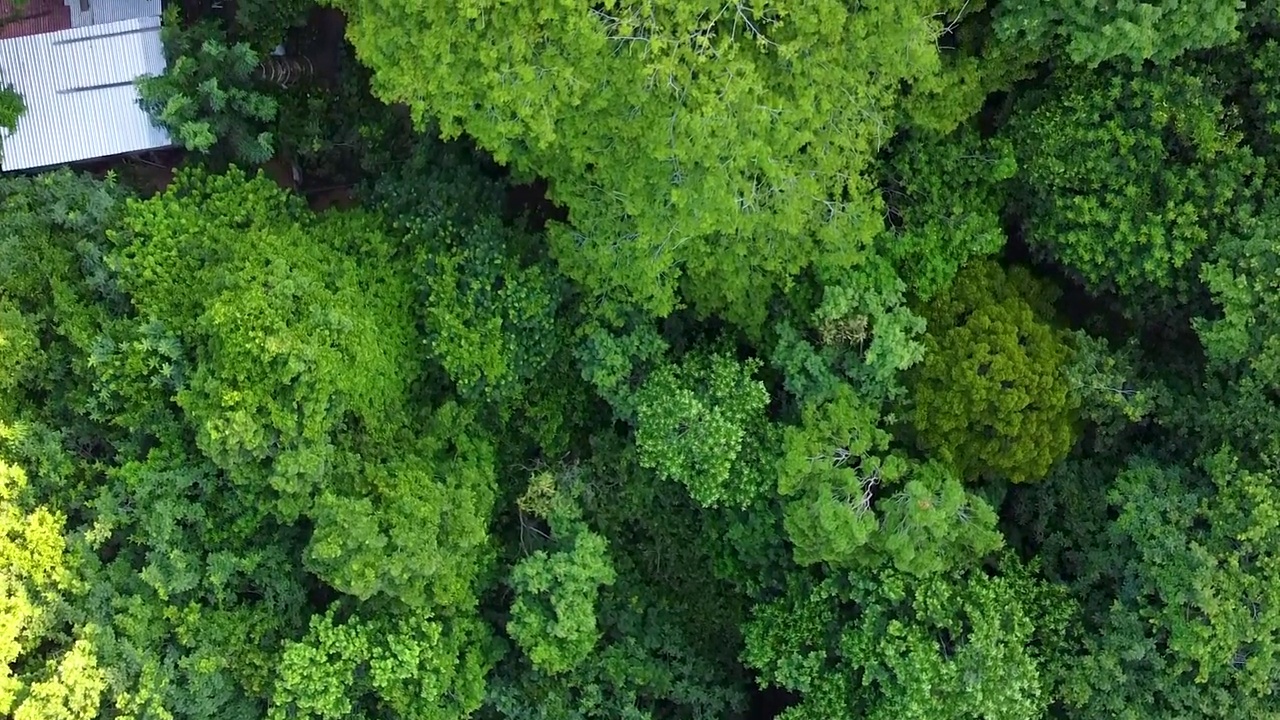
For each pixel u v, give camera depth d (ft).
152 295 51.78
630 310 56.24
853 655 51.78
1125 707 50.06
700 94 44.06
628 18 43.45
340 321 49.75
